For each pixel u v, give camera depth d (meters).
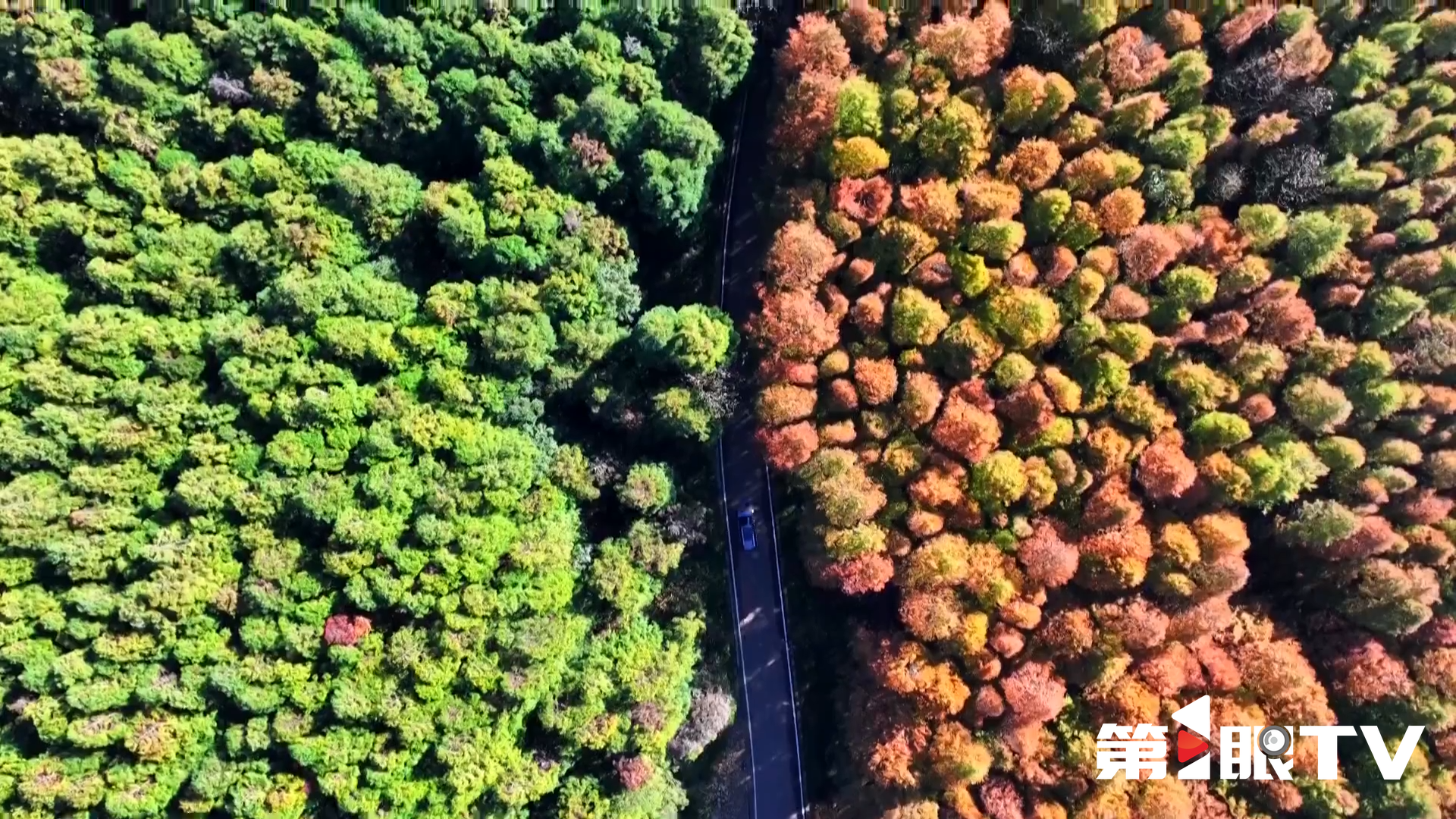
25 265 43.59
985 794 45.91
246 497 42.59
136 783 41.03
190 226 44.94
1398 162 44.59
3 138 43.00
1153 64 43.78
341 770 42.41
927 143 44.94
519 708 45.16
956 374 45.62
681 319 46.12
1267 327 44.84
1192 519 45.81
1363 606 45.50
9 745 40.69
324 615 43.12
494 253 45.88
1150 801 43.84
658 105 45.72
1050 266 45.03
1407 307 43.62
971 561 45.12
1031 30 45.16
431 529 43.53
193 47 44.78
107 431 41.81
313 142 45.81
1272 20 44.50
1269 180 45.12
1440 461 44.31
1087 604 45.94
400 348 45.09
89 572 41.38
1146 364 45.91
